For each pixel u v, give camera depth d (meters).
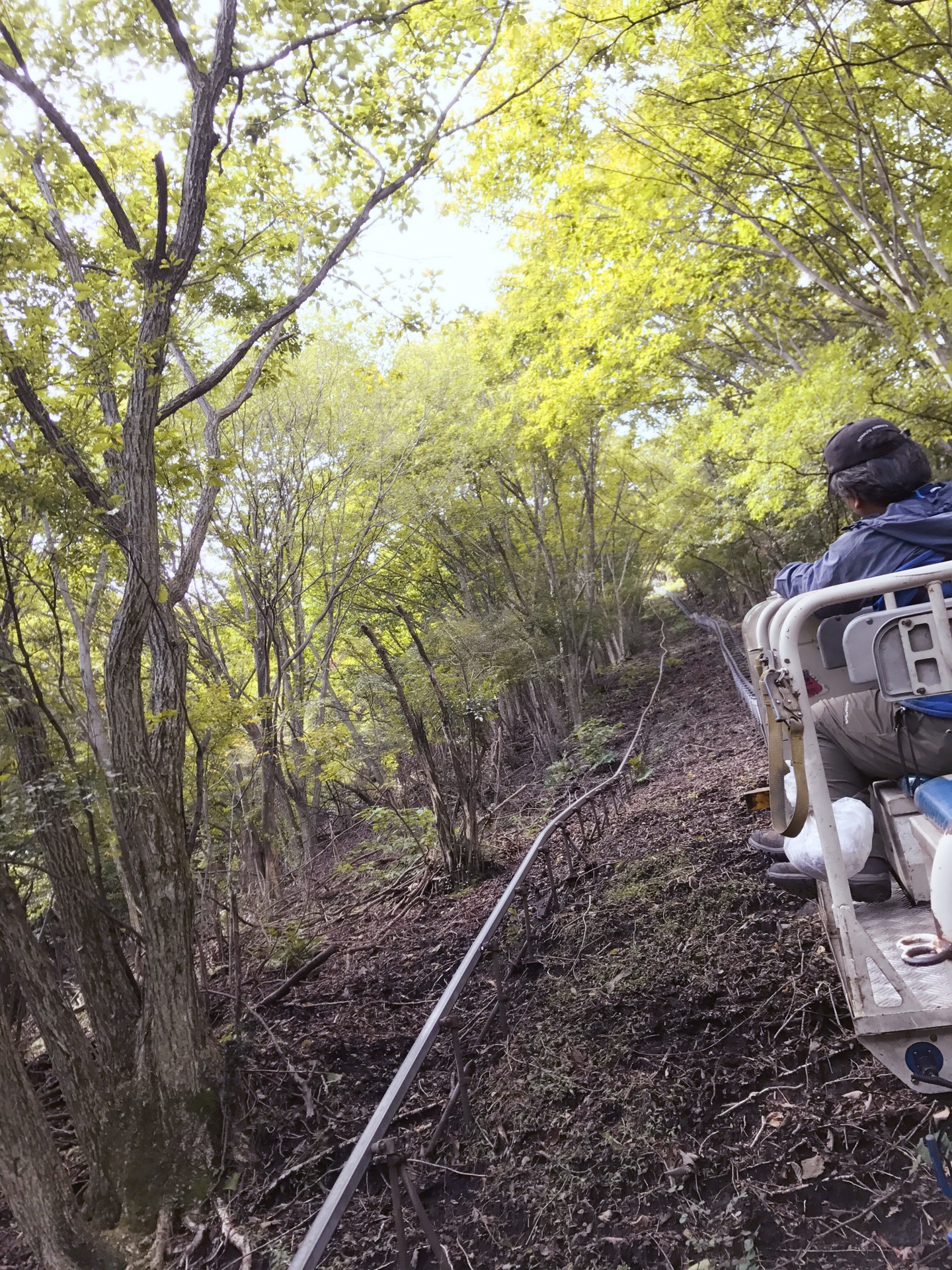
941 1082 2.06
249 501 13.40
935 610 2.13
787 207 10.09
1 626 4.41
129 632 4.61
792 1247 2.49
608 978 4.46
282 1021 5.52
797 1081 3.17
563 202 10.70
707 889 5.02
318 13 5.43
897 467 2.63
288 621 17.38
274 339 7.14
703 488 17.31
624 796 8.68
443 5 5.93
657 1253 2.68
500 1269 2.88
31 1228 3.76
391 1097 2.59
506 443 16.92
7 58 5.36
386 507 16.55
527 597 18.83
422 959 6.11
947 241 8.59
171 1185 4.19
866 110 8.59
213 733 8.12
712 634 21.77
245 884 9.11
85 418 4.83
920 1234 2.38
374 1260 3.19
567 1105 3.58
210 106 5.18
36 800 4.12
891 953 2.33
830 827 2.16
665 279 11.25
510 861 7.91
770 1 8.37
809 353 10.52
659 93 9.00
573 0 8.25
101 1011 4.71
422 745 8.00
